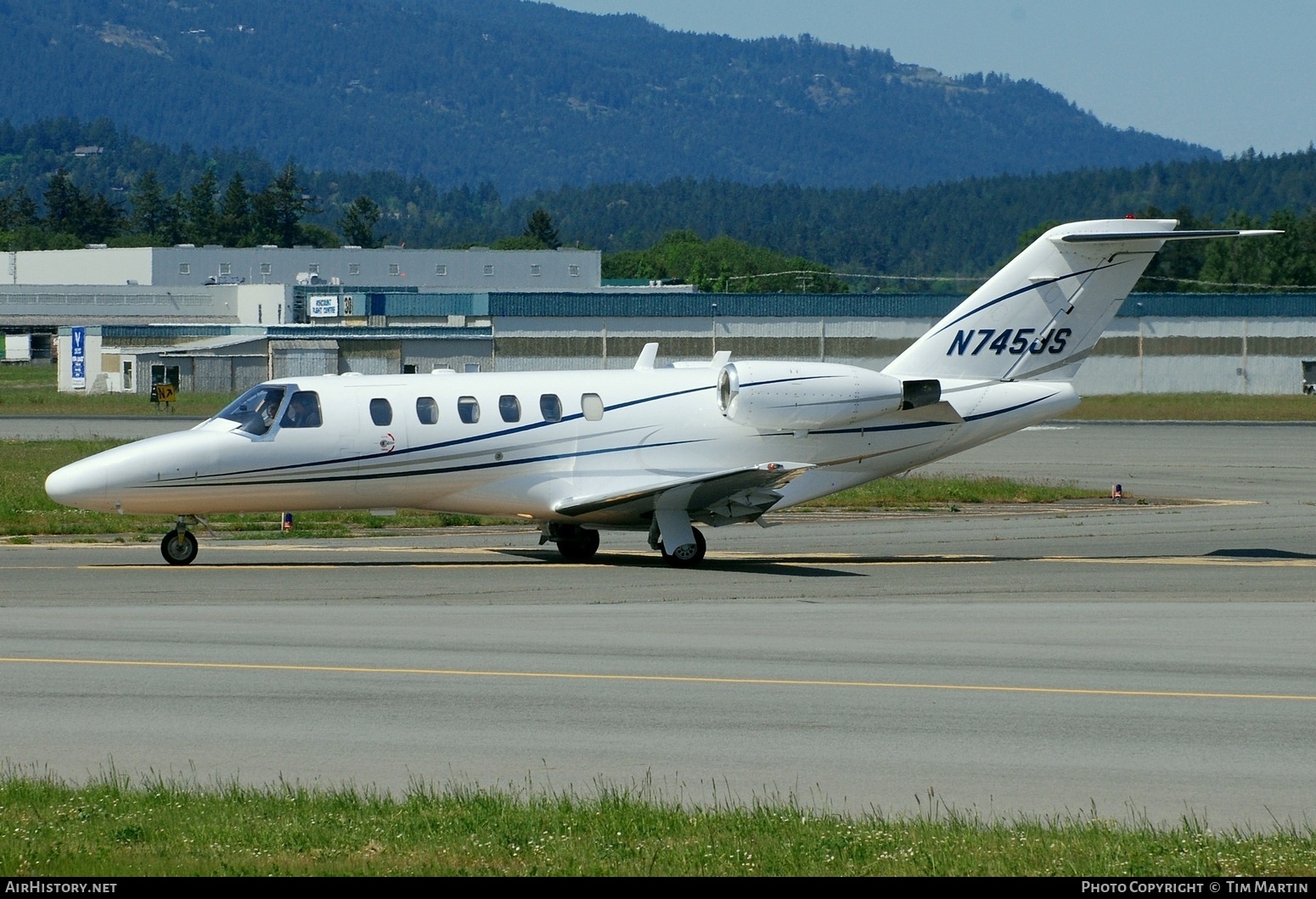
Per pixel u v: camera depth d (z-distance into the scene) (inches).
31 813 1433.3
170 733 1811.0
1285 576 3388.3
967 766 1700.3
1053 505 5113.2
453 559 3639.3
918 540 4138.8
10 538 3961.6
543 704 1979.6
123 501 3339.1
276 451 3405.5
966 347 3821.4
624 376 3698.3
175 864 1282.0
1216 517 4736.7
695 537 3543.3
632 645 2415.1
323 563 3531.0
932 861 1312.7
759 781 1630.2
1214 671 2241.6
